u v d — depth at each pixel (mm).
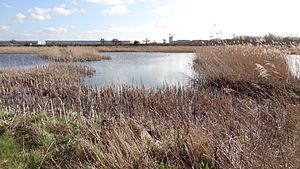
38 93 10695
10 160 4734
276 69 9148
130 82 14695
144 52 48062
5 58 32312
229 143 4074
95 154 4477
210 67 12766
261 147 3842
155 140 4945
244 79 10359
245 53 11977
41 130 5691
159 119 6602
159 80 15453
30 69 16953
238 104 7180
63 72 15961
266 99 6965
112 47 54250
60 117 6746
